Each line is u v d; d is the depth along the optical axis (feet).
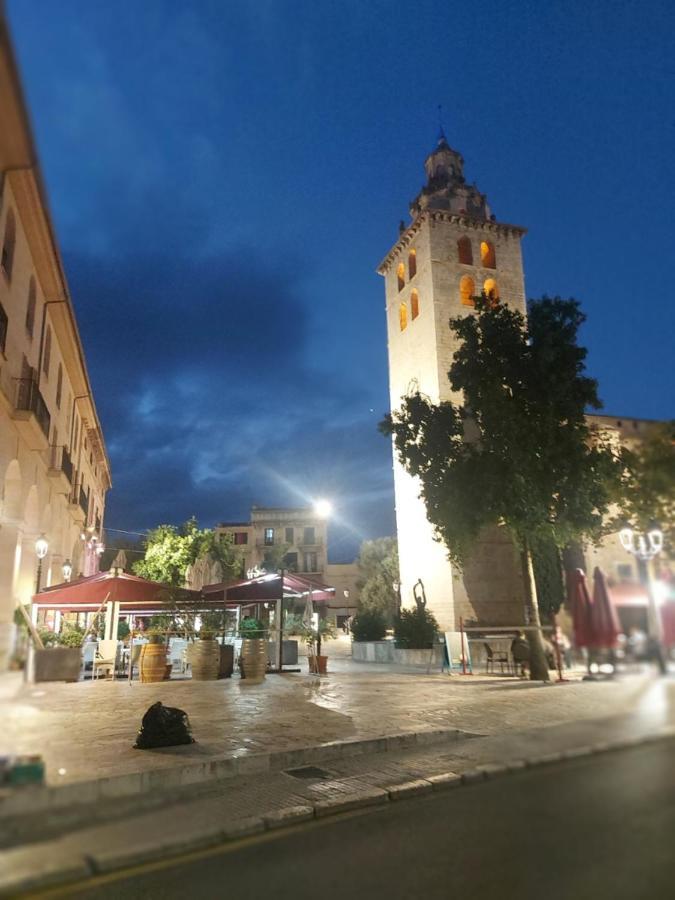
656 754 7.65
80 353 82.43
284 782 22.47
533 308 63.10
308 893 11.97
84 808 9.83
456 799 17.25
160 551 123.13
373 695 43.60
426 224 102.99
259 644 55.72
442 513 63.62
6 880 10.39
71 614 74.38
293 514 224.12
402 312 110.22
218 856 14.58
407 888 11.50
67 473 79.41
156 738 25.61
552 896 9.66
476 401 62.80
